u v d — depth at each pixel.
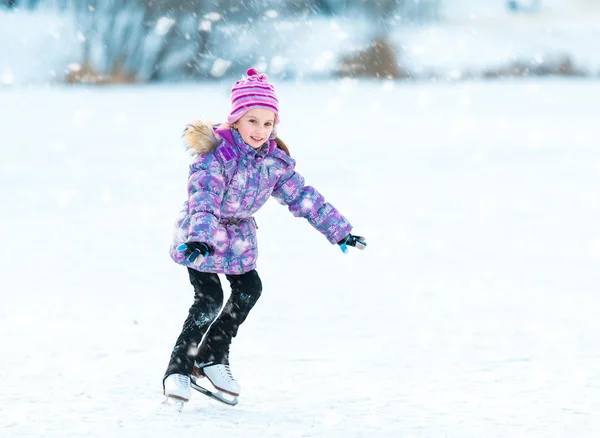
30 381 13.64
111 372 14.23
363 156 53.31
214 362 12.62
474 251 26.08
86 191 38.44
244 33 122.38
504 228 30.08
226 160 12.31
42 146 56.75
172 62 125.06
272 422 11.75
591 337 16.41
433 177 44.03
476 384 13.56
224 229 12.56
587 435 11.10
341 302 19.75
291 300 20.02
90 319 18.08
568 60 149.38
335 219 13.00
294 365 14.82
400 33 141.88
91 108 86.94
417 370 14.42
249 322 17.98
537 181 42.25
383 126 74.06
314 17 132.25
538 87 123.56
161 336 16.72
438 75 133.88
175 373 12.28
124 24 124.44
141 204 35.38
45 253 25.73
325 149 57.22
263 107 12.34
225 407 12.53
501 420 11.77
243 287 12.77
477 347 15.84
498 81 136.75
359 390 13.30
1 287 21.25
